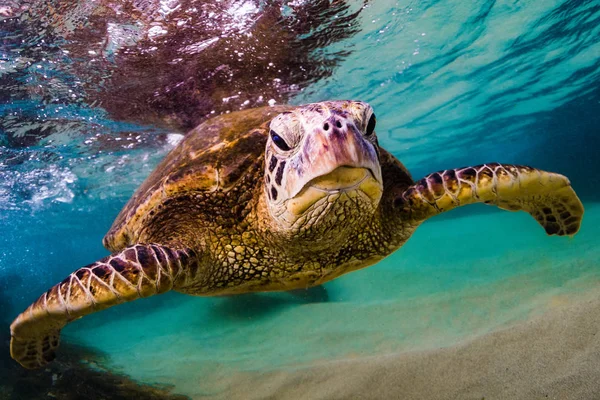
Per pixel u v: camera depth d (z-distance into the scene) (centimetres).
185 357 127
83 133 146
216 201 49
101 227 435
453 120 288
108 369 119
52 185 214
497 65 197
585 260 131
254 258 50
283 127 38
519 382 53
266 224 46
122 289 38
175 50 99
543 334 61
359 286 184
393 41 137
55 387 104
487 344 65
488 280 139
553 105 320
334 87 162
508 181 47
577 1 145
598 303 63
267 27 99
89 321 255
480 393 54
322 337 111
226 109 135
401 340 94
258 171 48
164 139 164
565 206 55
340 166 35
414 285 165
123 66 103
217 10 89
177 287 47
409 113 241
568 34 179
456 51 164
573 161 588
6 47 90
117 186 250
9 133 134
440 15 128
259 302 166
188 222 50
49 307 39
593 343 54
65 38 90
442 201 49
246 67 114
